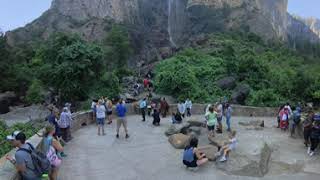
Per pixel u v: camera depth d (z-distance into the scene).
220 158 13.52
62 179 11.88
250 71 40.62
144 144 16.84
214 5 105.81
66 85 30.67
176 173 12.78
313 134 15.45
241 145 15.18
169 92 36.75
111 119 22.70
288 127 21.50
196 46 58.50
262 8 129.00
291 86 36.62
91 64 30.86
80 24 94.69
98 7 103.25
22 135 8.07
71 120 17.78
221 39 60.53
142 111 23.45
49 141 10.05
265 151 14.35
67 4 104.31
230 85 38.12
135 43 75.50
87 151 15.42
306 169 13.63
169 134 18.64
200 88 37.62
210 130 17.48
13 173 8.58
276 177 12.63
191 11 103.94
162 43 81.19
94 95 31.20
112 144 16.73
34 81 39.84
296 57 62.94
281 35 131.75
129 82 43.03
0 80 42.41
